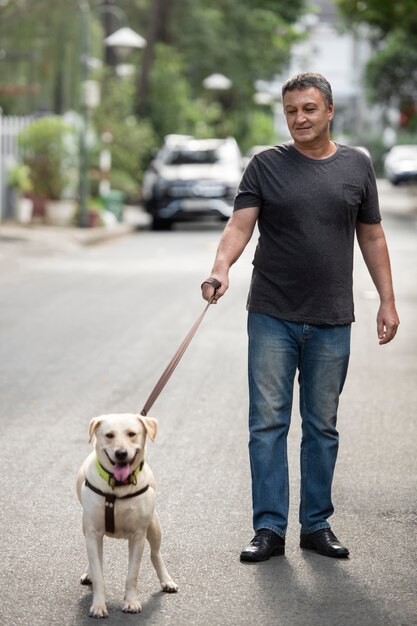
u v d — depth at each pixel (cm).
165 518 730
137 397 1095
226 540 688
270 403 674
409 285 2005
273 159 669
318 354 675
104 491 560
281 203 662
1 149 3219
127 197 4488
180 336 1447
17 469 845
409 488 800
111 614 572
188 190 3397
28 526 714
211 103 5809
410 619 564
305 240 663
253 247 2778
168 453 891
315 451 678
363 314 1645
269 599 592
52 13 3503
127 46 3347
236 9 5491
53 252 2625
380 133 9469
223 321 1575
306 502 678
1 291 1909
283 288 670
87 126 3266
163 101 4675
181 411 1040
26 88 3341
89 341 1409
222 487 800
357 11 4566
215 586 611
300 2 6181
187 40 5334
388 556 659
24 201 3312
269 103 6106
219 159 3553
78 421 996
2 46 3591
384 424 995
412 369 1250
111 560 652
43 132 3238
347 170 666
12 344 1385
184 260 2472
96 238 2955
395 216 4034
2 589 607
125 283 2030
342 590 605
